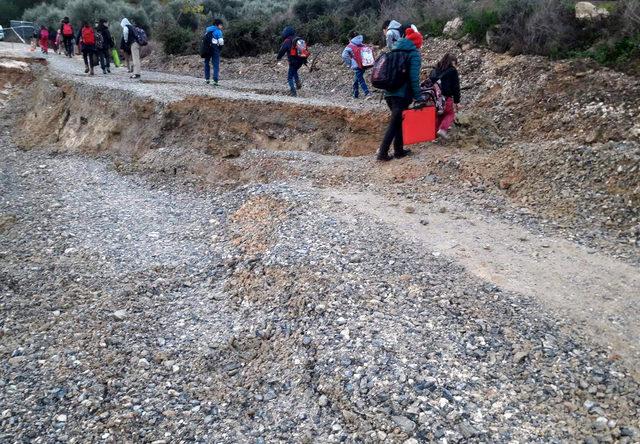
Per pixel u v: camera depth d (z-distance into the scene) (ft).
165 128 35.24
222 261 20.92
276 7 84.99
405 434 11.31
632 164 21.68
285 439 12.16
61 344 16.48
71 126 41.01
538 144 25.70
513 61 33.96
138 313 18.07
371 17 52.80
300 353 14.56
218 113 34.60
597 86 27.81
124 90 38.65
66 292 19.49
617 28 31.07
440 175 25.23
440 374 12.76
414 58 25.40
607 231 19.66
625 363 12.88
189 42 63.31
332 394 12.89
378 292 16.12
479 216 21.38
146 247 23.18
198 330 16.96
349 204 22.72
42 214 27.25
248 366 14.99
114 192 30.37
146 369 15.25
